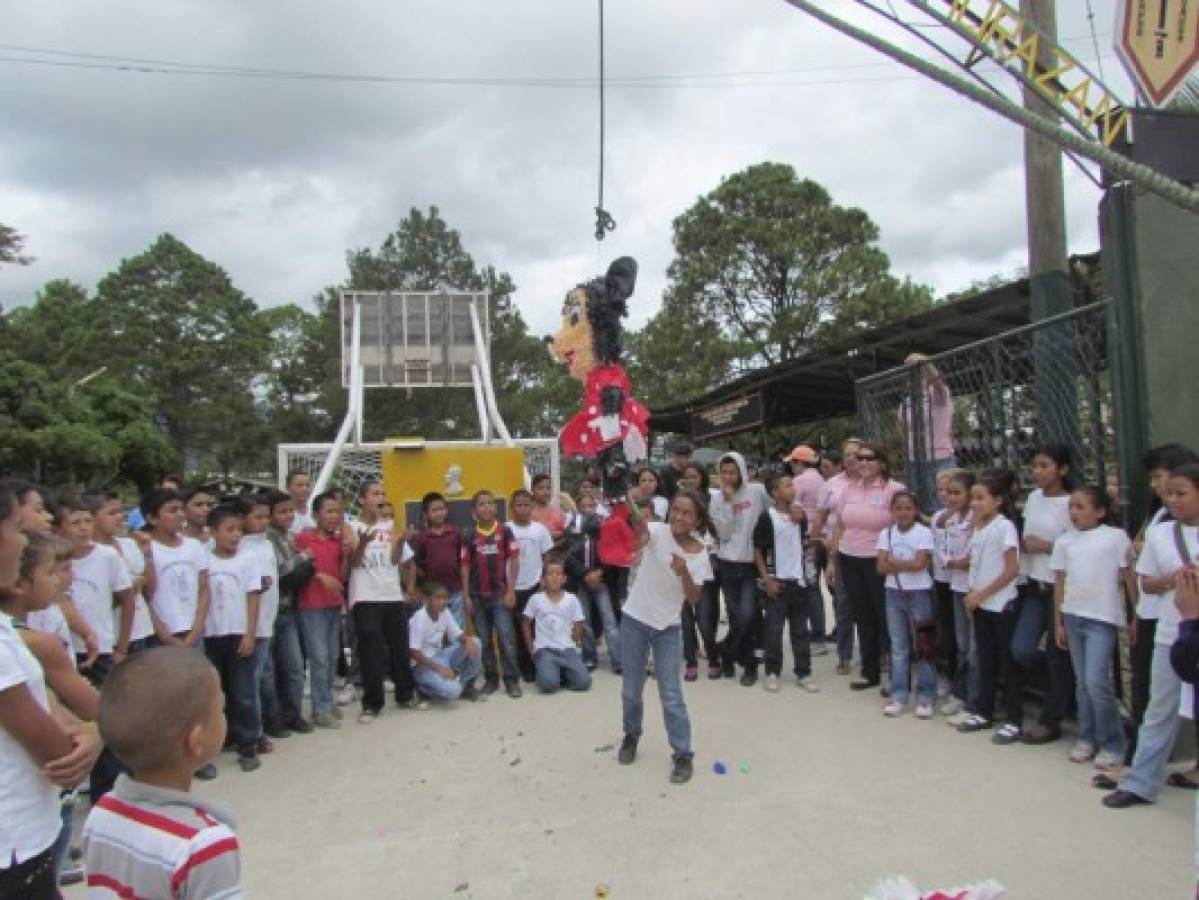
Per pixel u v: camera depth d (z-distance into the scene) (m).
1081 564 4.81
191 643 5.32
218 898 1.72
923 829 4.11
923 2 4.15
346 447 9.98
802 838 4.07
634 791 4.76
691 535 5.08
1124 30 3.89
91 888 1.77
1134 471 4.94
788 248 23.86
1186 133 4.94
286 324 49.91
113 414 27.50
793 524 6.89
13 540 2.40
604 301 4.47
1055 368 5.61
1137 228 4.95
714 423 16.31
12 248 26.30
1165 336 4.97
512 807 4.63
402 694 6.80
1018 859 3.77
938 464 6.94
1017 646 5.31
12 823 2.19
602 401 4.57
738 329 25.20
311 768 5.43
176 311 40.84
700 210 25.62
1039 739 5.28
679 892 3.62
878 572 6.28
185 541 5.54
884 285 22.72
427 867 3.96
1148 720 4.27
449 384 12.24
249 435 40.38
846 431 23.45
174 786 1.82
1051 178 6.64
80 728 2.43
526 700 6.91
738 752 5.32
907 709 6.17
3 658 2.17
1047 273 6.64
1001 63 4.41
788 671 7.54
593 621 8.02
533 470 11.18
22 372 22.98
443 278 30.77
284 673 6.25
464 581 7.25
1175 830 3.98
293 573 6.20
